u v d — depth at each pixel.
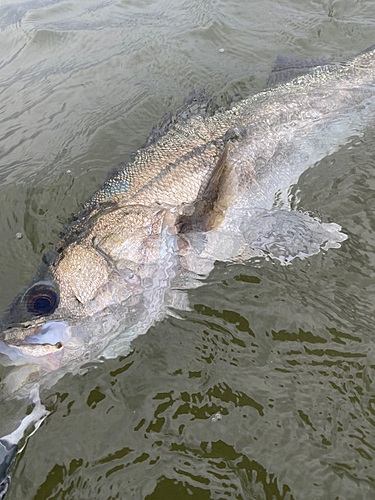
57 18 0.92
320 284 0.38
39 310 0.35
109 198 0.41
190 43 0.76
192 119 0.49
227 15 0.81
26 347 0.33
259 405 0.32
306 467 0.29
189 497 0.29
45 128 0.63
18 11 0.96
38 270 0.38
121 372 0.35
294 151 0.47
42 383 0.34
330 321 0.36
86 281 0.36
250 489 0.29
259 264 0.40
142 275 0.38
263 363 0.34
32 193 0.52
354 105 0.50
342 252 0.40
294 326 0.36
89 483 0.30
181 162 0.43
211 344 0.36
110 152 0.57
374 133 0.50
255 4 0.83
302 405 0.32
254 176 0.44
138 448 0.31
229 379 0.34
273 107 0.48
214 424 0.32
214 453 0.31
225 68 0.69
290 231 0.41
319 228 0.42
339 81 0.51
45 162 0.57
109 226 0.38
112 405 0.33
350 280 0.38
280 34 0.74
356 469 0.29
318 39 0.72
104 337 0.36
